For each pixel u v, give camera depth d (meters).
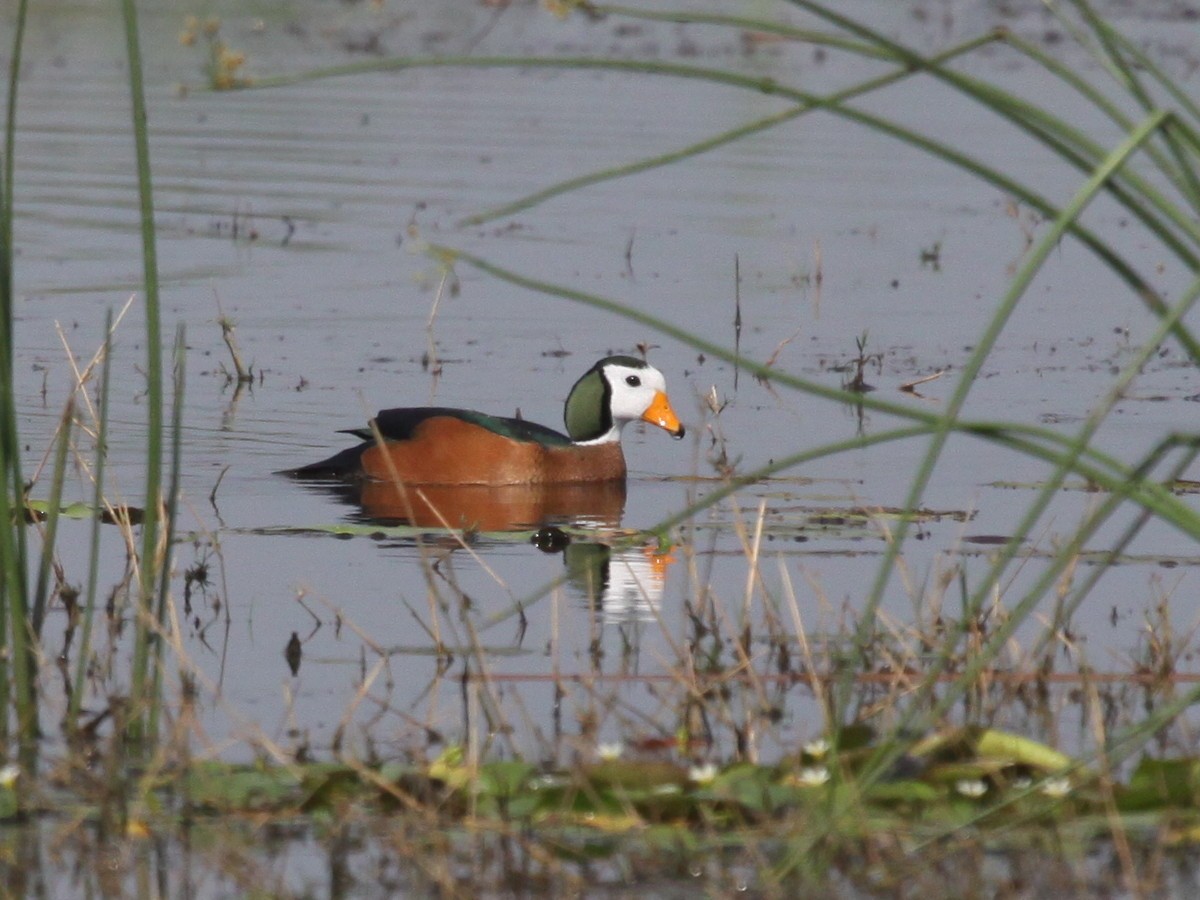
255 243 25.05
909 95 35.00
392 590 12.46
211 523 14.45
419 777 8.20
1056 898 7.25
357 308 22.22
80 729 9.17
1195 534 6.47
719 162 31.23
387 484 16.25
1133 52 6.34
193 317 21.53
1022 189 6.37
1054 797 8.02
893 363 19.92
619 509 15.52
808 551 13.46
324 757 8.98
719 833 7.82
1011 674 10.24
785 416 18.22
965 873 7.43
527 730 9.48
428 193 27.98
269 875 7.55
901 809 7.95
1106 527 14.12
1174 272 24.28
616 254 24.81
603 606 12.17
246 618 11.64
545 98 36.84
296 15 43.22
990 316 22.08
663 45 40.88
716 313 21.98
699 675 10.28
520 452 16.34
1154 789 8.00
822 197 28.47
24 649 9.00
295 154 30.92
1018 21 42.47
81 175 28.84
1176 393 18.88
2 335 8.88
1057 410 18.11
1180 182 6.30
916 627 10.99
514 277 6.40
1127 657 10.83
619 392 16.75
